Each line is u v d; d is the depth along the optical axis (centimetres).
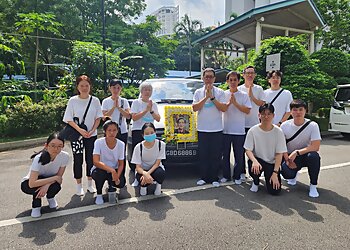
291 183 423
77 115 387
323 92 866
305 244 256
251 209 334
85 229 289
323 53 1173
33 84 1361
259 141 381
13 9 1728
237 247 253
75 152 381
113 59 1284
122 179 371
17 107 871
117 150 370
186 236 273
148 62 2162
